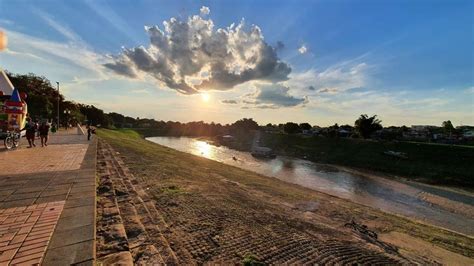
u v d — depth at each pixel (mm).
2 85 16797
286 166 35250
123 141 35094
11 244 2977
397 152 39812
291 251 4879
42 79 48031
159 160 19000
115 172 9758
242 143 75688
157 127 142750
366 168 35250
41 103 39312
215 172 18516
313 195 15125
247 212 7273
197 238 4922
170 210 6406
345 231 7363
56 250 2900
